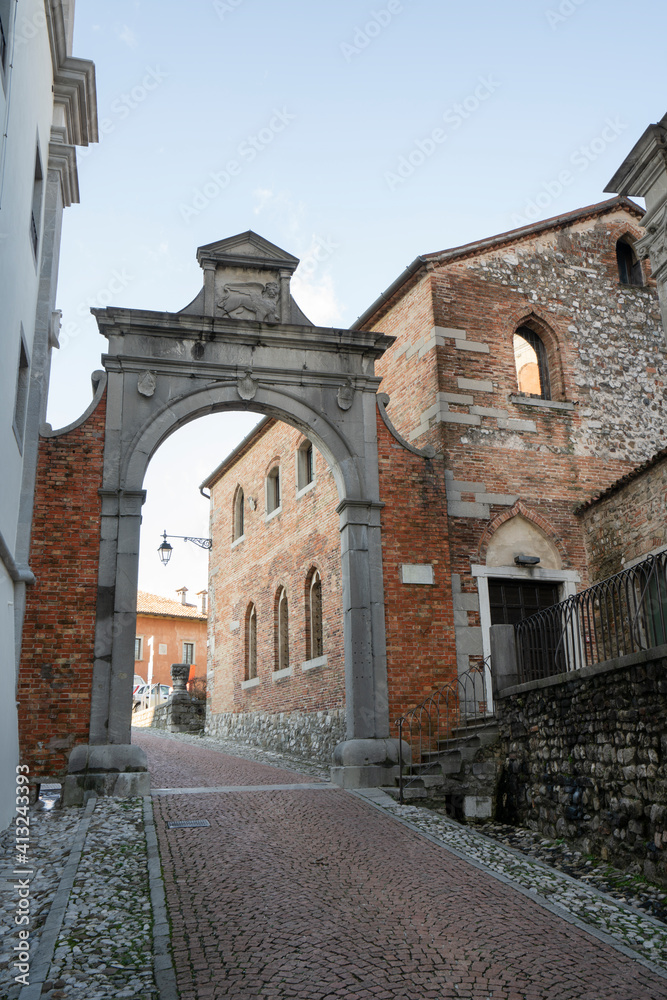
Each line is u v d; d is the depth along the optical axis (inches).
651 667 293.9
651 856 287.6
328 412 524.7
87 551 458.3
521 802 391.5
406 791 429.1
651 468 523.8
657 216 418.3
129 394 490.3
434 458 540.7
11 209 366.9
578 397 634.2
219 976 204.2
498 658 430.6
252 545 837.2
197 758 627.8
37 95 444.5
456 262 625.0
